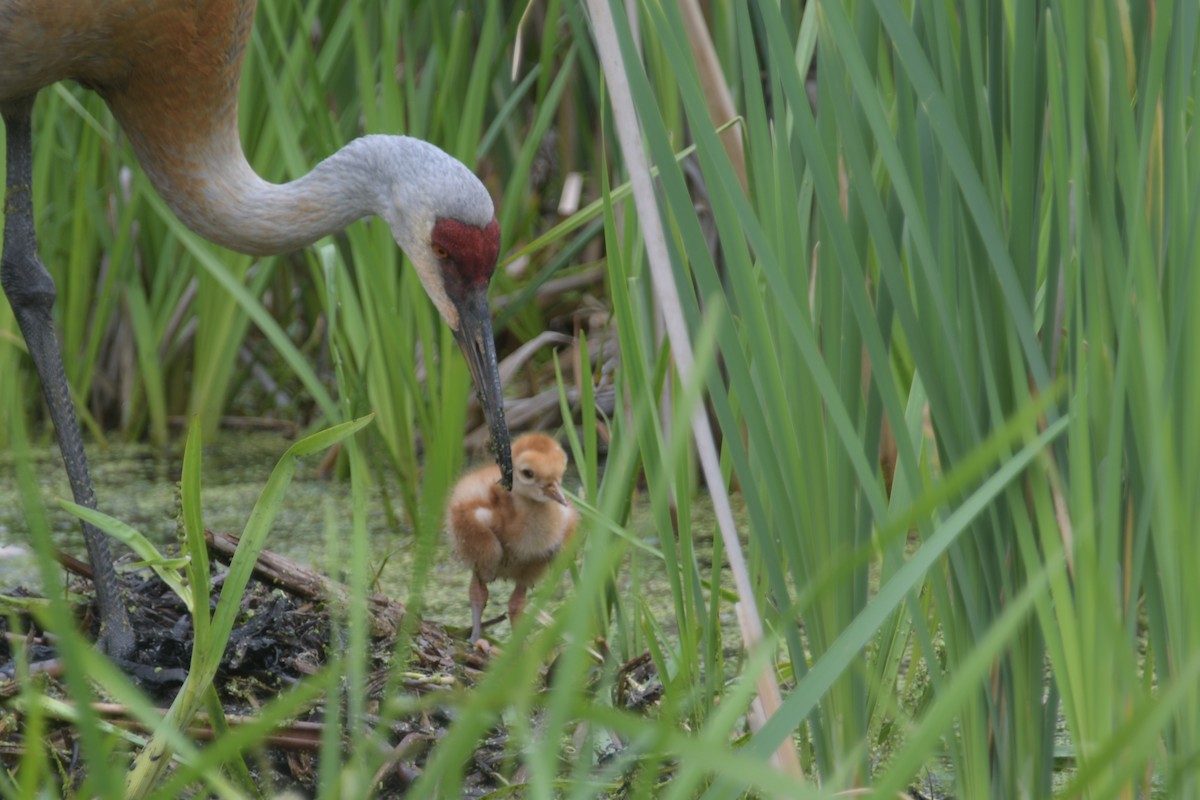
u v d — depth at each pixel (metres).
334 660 3.86
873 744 4.96
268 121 9.74
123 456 10.91
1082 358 3.74
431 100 10.30
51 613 2.75
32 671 6.15
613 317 9.40
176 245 11.07
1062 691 3.76
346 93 10.85
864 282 4.00
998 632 2.79
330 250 8.38
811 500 4.28
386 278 9.39
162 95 7.72
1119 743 2.81
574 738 5.89
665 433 7.24
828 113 4.21
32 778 3.17
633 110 4.31
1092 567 3.45
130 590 7.23
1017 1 3.89
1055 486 3.97
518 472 7.24
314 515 9.73
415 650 6.49
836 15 3.84
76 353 10.77
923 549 3.29
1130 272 3.64
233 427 11.68
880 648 4.94
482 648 6.98
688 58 4.05
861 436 4.38
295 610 6.64
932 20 3.96
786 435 4.23
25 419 11.41
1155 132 3.96
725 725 2.87
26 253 7.38
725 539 4.15
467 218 7.96
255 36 9.02
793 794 2.61
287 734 5.79
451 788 2.87
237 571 4.33
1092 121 3.87
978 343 4.09
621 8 4.11
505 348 11.84
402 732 5.93
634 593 6.82
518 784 5.21
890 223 4.30
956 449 4.11
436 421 8.79
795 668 4.44
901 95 4.05
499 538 7.28
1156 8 3.67
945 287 4.04
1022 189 4.01
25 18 7.05
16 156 7.52
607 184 5.54
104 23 7.31
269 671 6.34
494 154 11.87
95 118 10.16
